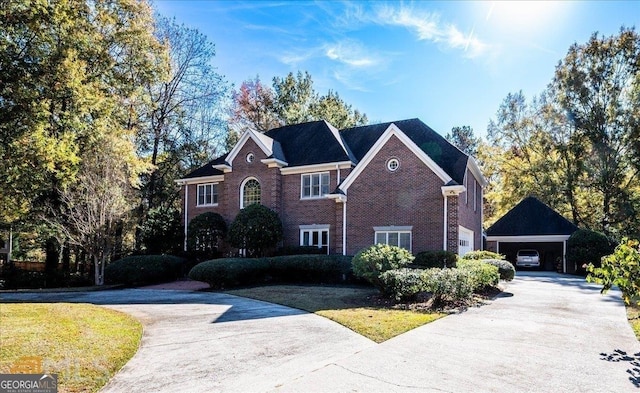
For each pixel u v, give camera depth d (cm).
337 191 2211
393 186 2094
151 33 2892
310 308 1227
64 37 1761
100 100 1917
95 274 2278
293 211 2486
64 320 983
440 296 1277
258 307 1280
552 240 3064
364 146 2558
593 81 3584
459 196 2011
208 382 579
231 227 2358
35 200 2381
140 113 3175
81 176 2150
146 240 2705
